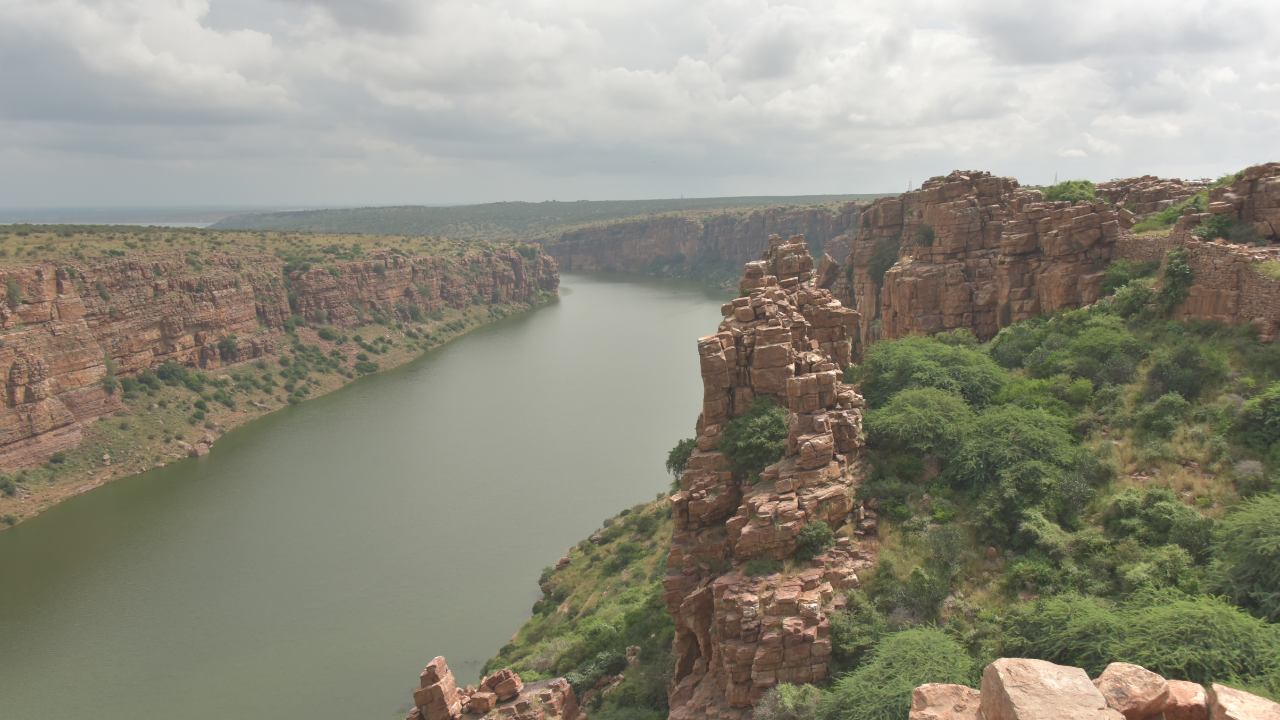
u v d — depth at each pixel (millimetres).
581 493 100562
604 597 61125
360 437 128250
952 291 74500
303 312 182125
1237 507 29391
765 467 35094
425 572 81438
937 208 78812
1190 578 25953
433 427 132375
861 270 100438
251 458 118750
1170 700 13891
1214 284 43000
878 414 38250
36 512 98625
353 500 101188
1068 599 26156
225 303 152500
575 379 164125
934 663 24641
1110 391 39812
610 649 46125
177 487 107312
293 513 97438
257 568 83375
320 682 63625
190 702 61781
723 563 35281
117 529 93938
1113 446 36094
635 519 79688
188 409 130125
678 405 140250
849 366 46875
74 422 112438
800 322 41125
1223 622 21672
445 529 91375
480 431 129125
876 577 30281
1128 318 47969
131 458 113812
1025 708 12672
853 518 33219
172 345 137625
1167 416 36125
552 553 84250
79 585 80625
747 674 28781
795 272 55250
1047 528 30625
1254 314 40094
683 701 33250
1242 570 24844
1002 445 34812
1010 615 26797
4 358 102562
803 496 32375
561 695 37719
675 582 35625
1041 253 64438
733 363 38594
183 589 79375
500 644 67562
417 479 107750
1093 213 58719
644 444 118938
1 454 101125
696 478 36969
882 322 84625
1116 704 13789
